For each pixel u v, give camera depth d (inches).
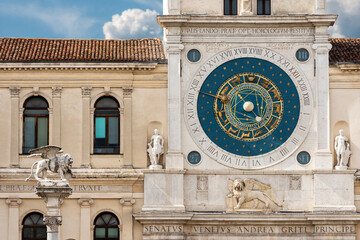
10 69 2288.4
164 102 2304.4
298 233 2250.2
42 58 2304.4
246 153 2278.5
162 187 2255.2
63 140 2294.5
